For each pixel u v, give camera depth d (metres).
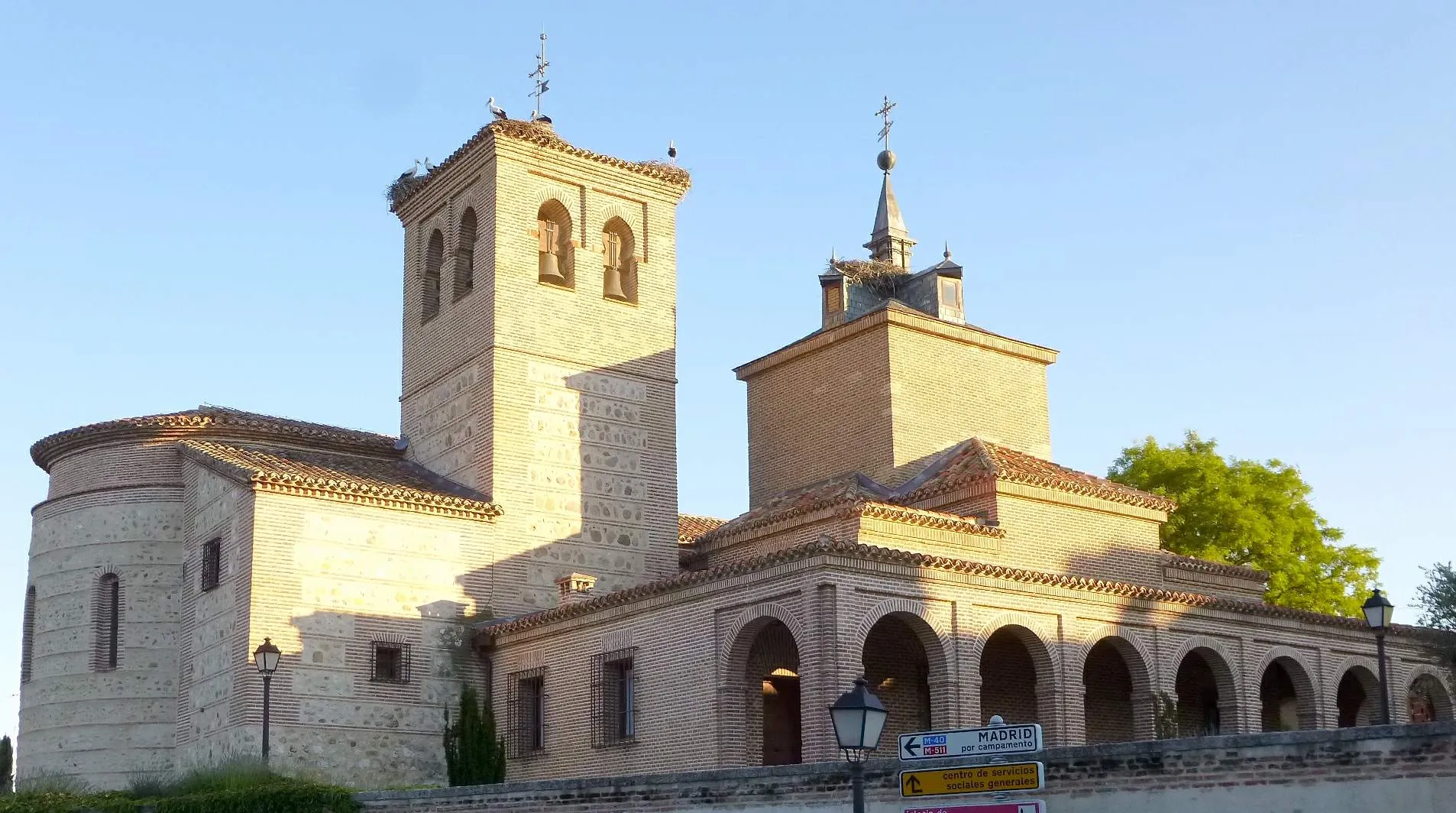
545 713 35.16
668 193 44.09
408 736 35.53
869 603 29.61
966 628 31.00
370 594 35.81
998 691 35.56
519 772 35.44
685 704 31.41
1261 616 36.22
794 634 29.45
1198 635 34.97
